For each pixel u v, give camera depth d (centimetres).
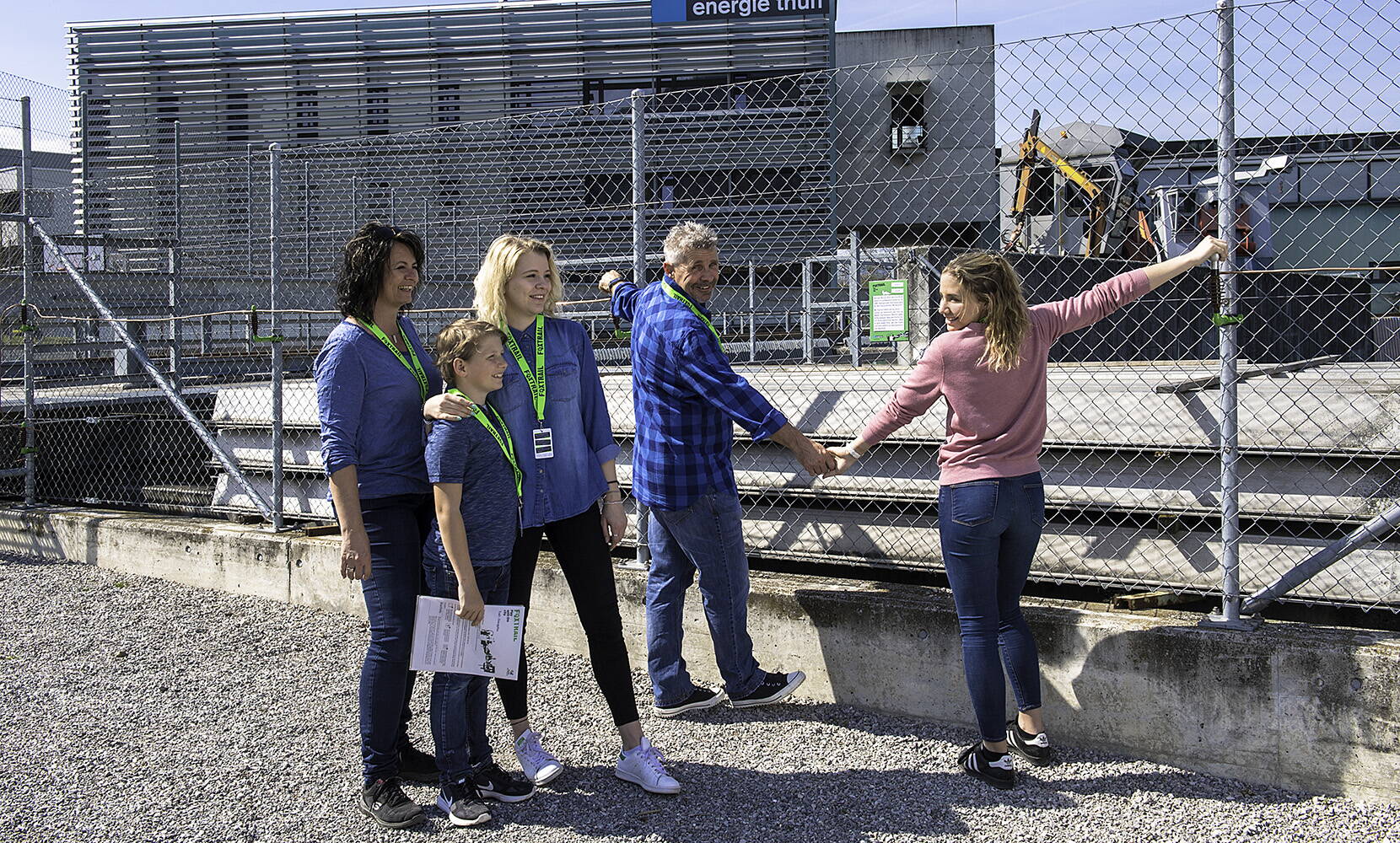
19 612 561
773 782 359
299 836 326
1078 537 450
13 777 364
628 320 449
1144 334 1102
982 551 344
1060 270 998
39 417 791
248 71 2058
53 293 995
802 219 604
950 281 338
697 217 639
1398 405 402
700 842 320
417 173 988
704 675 455
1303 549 413
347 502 326
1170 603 406
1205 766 358
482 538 331
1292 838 314
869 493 485
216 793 353
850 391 503
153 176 1216
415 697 435
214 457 680
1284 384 421
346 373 329
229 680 459
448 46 2062
